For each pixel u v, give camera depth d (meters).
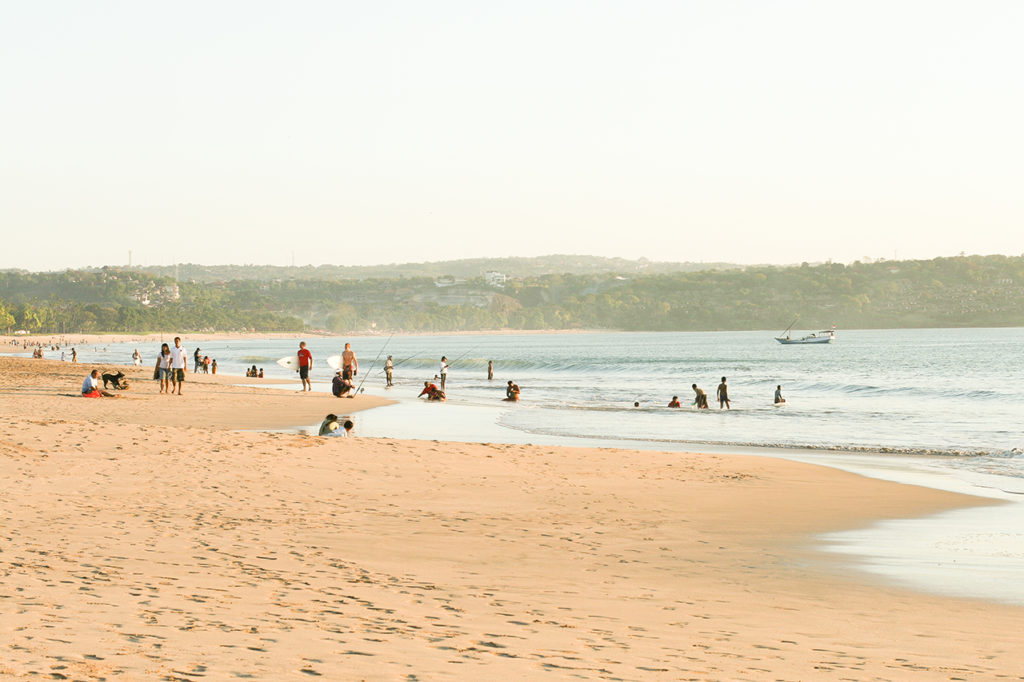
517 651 5.57
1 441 15.85
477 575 8.21
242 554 8.55
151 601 6.39
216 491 12.65
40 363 68.31
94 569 7.45
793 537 10.85
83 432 17.56
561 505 12.70
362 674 4.79
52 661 4.70
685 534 10.88
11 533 9.02
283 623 5.96
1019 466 18.92
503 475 15.35
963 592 8.13
